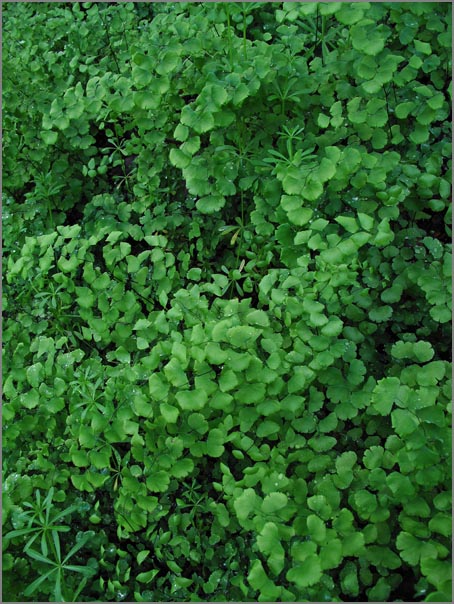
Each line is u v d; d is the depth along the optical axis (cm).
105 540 47
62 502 49
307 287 48
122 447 51
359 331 49
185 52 57
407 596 41
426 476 39
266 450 45
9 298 62
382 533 40
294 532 38
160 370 49
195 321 49
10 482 48
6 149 72
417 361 45
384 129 55
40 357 57
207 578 45
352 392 45
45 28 81
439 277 48
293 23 66
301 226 52
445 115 54
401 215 55
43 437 53
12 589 44
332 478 42
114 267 55
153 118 63
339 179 51
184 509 48
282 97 57
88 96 63
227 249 62
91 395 49
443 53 57
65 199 70
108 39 77
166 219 62
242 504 40
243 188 57
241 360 44
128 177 68
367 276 50
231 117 54
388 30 56
